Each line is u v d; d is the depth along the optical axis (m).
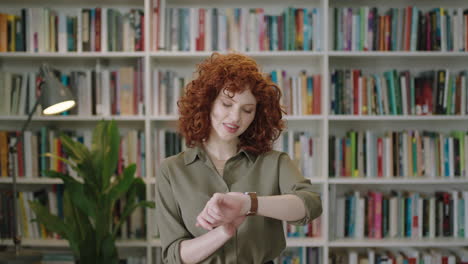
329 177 2.54
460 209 2.54
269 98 1.00
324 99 2.44
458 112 2.50
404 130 2.64
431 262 2.55
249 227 1.03
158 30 2.49
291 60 2.71
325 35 2.41
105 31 2.47
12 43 2.49
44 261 2.43
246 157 1.10
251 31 2.49
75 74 2.50
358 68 2.70
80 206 2.14
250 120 0.99
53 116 2.44
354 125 2.74
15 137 2.53
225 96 0.96
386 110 2.51
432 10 2.52
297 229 2.56
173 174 1.07
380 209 2.54
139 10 2.51
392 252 2.65
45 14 2.48
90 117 2.45
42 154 2.28
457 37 2.48
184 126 1.08
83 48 2.48
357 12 2.61
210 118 1.03
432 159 2.55
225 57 1.02
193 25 2.49
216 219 0.80
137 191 2.39
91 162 2.15
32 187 2.73
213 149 1.10
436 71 2.49
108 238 2.14
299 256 2.58
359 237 2.55
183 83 2.55
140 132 2.55
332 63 2.70
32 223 2.54
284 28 2.51
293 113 2.54
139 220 2.53
